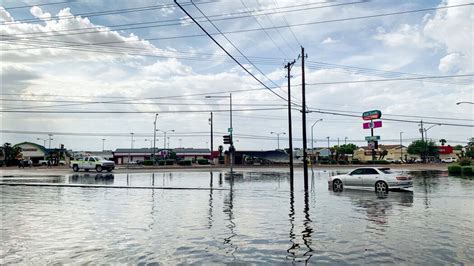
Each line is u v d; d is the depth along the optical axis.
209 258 7.52
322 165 79.56
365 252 7.92
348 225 11.11
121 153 119.56
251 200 17.83
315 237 9.45
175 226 11.09
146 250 8.19
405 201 17.03
